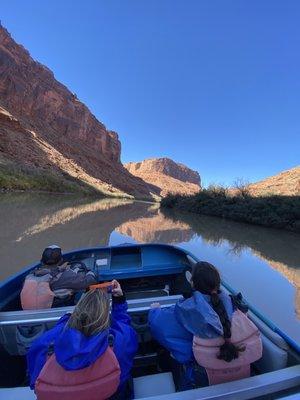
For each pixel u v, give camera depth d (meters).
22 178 42.47
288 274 7.51
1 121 63.69
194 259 5.23
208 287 2.13
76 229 12.67
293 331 4.46
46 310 2.90
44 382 1.60
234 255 9.72
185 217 25.08
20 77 93.19
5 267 6.92
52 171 60.31
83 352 1.54
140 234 13.29
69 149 95.62
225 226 19.28
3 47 90.88
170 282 5.40
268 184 47.22
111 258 5.91
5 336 2.77
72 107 113.81
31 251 8.30
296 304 5.49
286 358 2.42
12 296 3.85
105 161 118.25
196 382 2.13
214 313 2.01
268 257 9.57
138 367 2.98
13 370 2.82
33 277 3.31
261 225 20.84
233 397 1.90
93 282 3.47
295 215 18.30
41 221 14.01
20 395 2.01
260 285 6.61
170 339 2.26
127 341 2.10
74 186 55.31
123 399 2.09
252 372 2.62
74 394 1.59
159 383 2.32
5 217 14.29
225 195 28.73
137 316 3.03
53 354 1.70
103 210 24.75
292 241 13.70
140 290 5.21
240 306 2.25
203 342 1.99
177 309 2.22
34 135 73.06
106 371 1.66
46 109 100.50
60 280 3.30
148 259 5.73
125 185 112.06
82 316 1.66
